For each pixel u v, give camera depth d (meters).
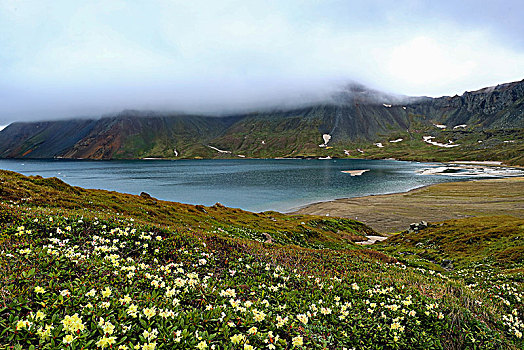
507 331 11.45
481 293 16.77
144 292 9.27
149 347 6.14
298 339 7.39
